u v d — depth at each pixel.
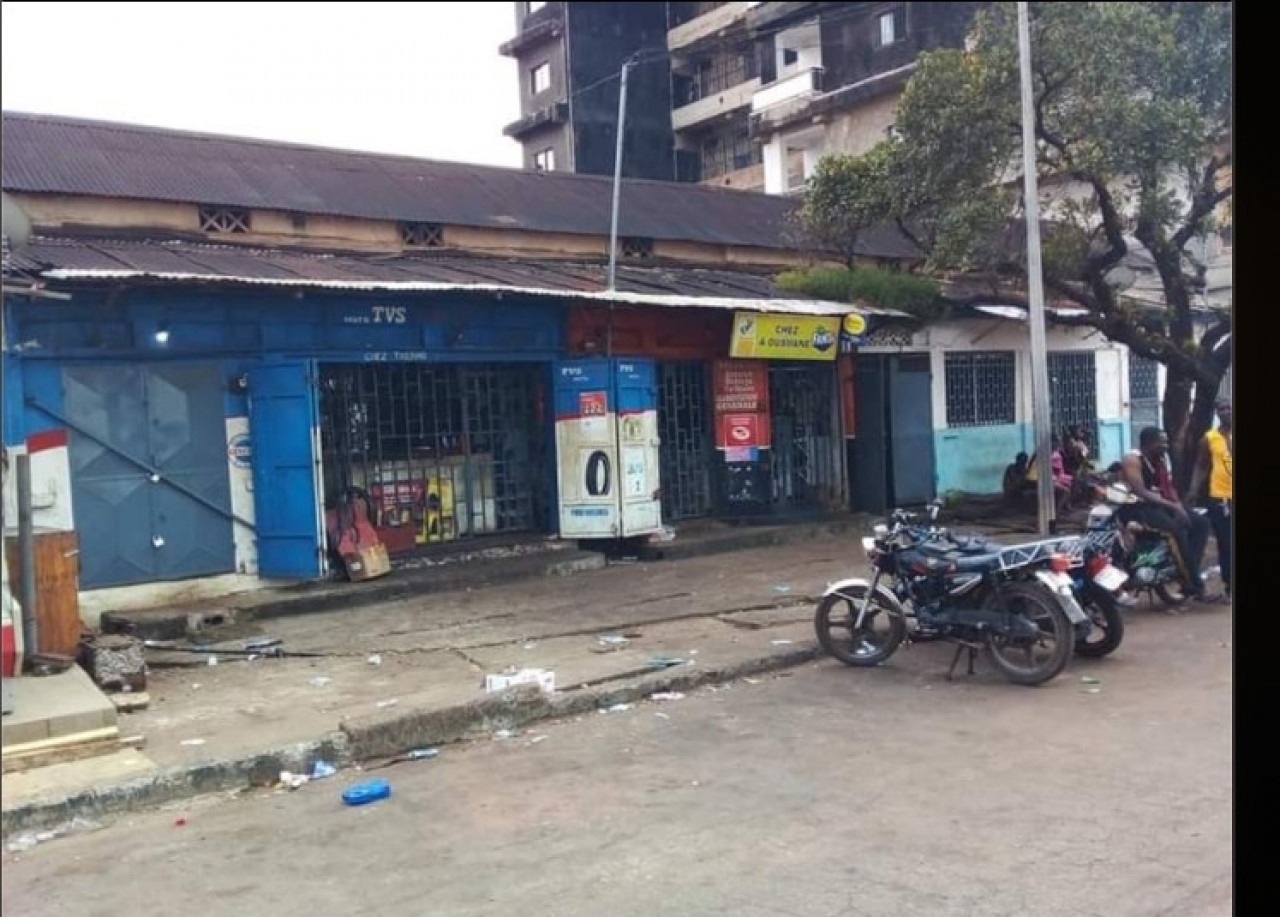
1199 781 4.70
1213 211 12.70
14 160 10.79
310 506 9.77
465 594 10.24
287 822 4.79
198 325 9.67
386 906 3.81
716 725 6.04
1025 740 5.43
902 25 17.61
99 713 5.68
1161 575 8.52
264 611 9.36
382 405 11.27
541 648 7.89
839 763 5.21
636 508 11.90
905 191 12.80
